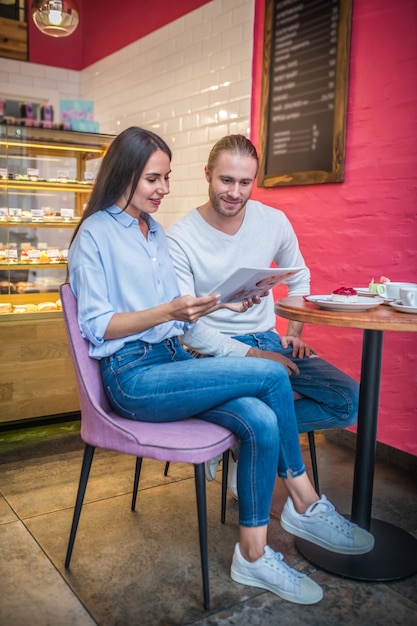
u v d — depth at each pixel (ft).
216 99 11.60
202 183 12.19
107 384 5.45
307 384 6.78
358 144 8.86
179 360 5.85
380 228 8.65
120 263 5.41
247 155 6.32
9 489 7.63
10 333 9.61
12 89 16.62
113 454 8.90
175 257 6.71
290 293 7.77
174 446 4.87
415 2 7.88
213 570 5.82
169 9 12.85
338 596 5.45
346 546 5.91
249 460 5.21
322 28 9.16
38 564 5.88
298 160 9.83
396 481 8.14
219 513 7.05
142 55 13.98
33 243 10.15
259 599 5.37
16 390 9.80
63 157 10.16
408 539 6.38
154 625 4.98
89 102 11.17
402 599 5.43
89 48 16.65
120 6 14.78
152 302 5.62
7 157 9.66
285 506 6.00
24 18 16.53
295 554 6.19
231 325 7.02
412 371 8.42
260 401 5.28
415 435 8.45
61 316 10.02
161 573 5.76
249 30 10.67
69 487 7.71
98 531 6.57
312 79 9.41
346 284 9.27
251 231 6.93
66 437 9.64
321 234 9.62
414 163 8.09
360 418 6.09
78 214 10.45
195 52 12.09
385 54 8.34
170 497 7.47
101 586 5.53
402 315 5.19
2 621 4.99
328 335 9.71
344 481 8.10
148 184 5.42
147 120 13.93
